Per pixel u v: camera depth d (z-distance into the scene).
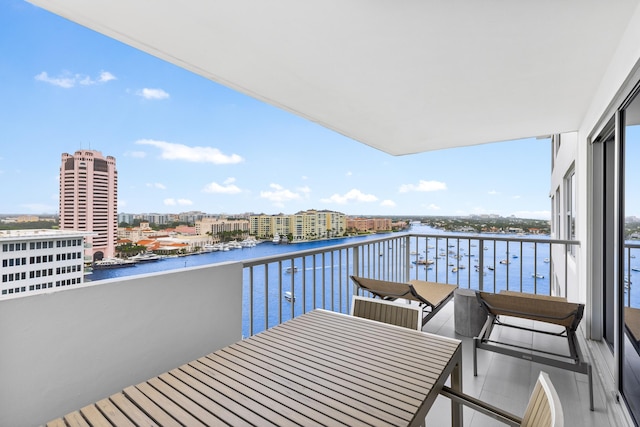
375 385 1.21
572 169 5.05
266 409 1.06
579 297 3.65
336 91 2.95
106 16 1.85
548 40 2.07
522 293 3.53
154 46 2.19
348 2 1.72
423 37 2.06
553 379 2.58
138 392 1.16
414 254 5.01
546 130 4.09
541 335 3.45
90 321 1.64
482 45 2.15
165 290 1.97
